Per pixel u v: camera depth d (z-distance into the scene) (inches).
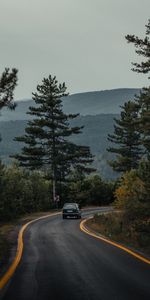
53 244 1114.7
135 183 1717.5
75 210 2351.1
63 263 762.8
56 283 567.8
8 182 2260.1
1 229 1689.2
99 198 3767.2
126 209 1587.1
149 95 1366.9
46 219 2287.2
